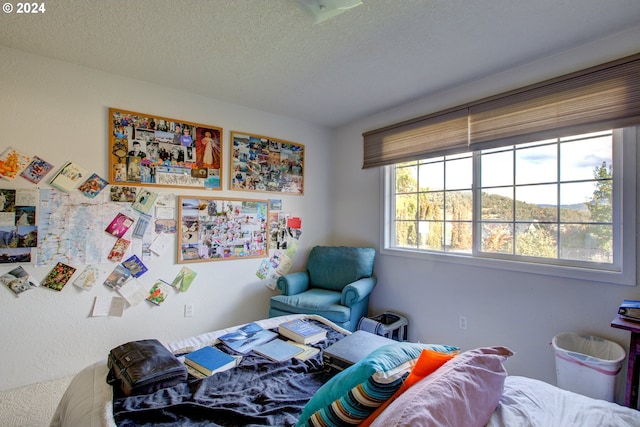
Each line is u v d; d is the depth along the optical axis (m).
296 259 3.52
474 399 0.90
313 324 1.96
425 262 2.84
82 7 1.62
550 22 1.74
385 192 3.23
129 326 2.49
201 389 1.23
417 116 2.92
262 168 3.23
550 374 2.09
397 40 1.93
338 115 3.38
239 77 2.46
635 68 1.76
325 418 0.89
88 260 2.33
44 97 2.17
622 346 1.81
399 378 0.89
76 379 1.33
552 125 2.07
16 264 2.09
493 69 2.30
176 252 2.71
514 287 2.27
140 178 2.53
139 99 2.52
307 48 2.03
